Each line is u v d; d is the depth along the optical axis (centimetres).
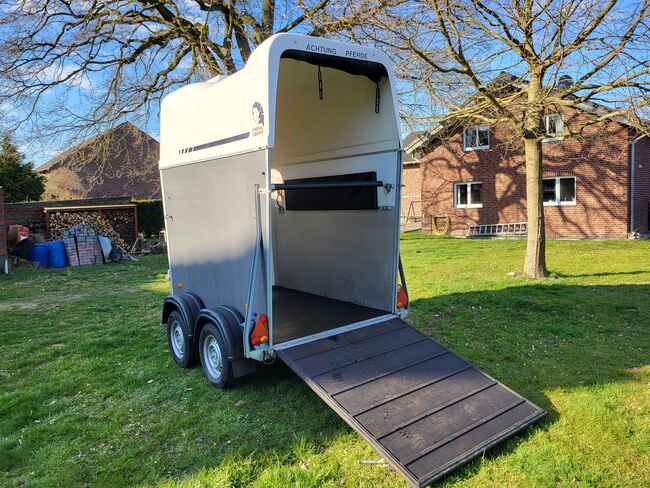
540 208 914
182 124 508
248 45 1133
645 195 1711
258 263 391
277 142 620
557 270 998
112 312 817
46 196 2711
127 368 524
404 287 487
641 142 1645
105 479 317
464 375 383
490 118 859
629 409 377
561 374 452
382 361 390
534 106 749
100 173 1216
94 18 998
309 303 556
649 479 293
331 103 515
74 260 1507
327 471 311
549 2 648
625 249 1318
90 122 1107
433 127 922
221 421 387
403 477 284
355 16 785
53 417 414
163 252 1805
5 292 1060
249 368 425
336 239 561
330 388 349
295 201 626
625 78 655
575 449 326
